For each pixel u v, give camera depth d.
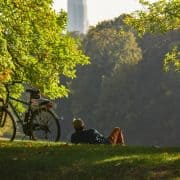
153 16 29.34
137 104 131.62
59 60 29.84
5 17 24.67
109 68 146.50
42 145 16.30
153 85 133.00
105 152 14.61
